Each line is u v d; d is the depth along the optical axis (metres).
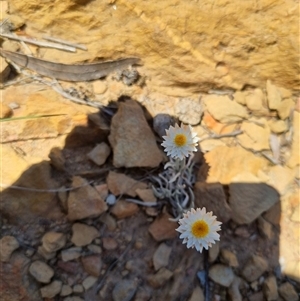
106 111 0.27
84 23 0.26
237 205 0.25
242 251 0.25
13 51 0.27
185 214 0.22
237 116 0.28
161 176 0.25
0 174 0.24
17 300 0.22
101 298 0.24
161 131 0.27
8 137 0.25
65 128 0.26
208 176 0.26
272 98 0.27
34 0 0.25
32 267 0.23
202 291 0.24
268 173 0.27
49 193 0.24
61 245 0.24
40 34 0.27
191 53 0.26
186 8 0.24
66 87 0.27
